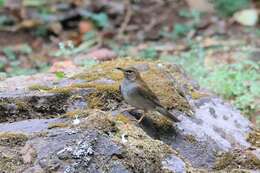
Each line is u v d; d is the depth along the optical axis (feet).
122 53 65.62
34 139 28.40
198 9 78.28
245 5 78.95
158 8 78.59
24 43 71.10
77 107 33.06
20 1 79.92
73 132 28.17
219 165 32.22
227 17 77.10
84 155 27.20
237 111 38.04
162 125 32.99
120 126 29.37
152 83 36.06
